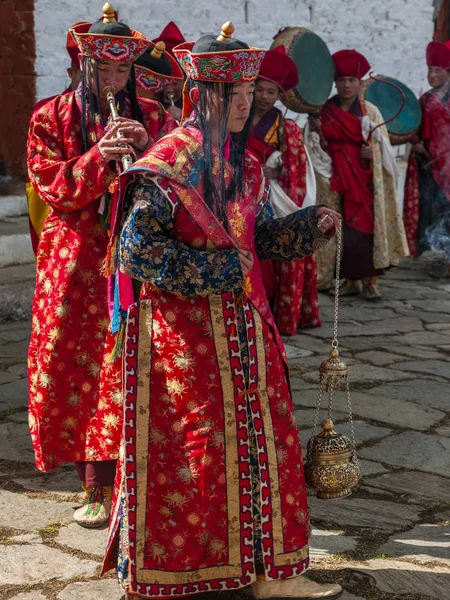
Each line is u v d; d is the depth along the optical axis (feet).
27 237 25.88
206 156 9.07
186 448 9.20
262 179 9.80
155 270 8.88
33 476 13.74
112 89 11.50
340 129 25.94
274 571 9.41
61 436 11.77
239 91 9.06
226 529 9.29
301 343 22.06
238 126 9.18
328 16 34.32
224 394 9.21
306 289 23.48
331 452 10.09
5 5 27.91
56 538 11.57
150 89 14.24
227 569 9.31
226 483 9.23
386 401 17.51
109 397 11.01
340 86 26.22
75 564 10.85
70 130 11.68
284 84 22.17
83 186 11.06
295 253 10.02
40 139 11.69
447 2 39.50
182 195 8.98
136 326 9.30
